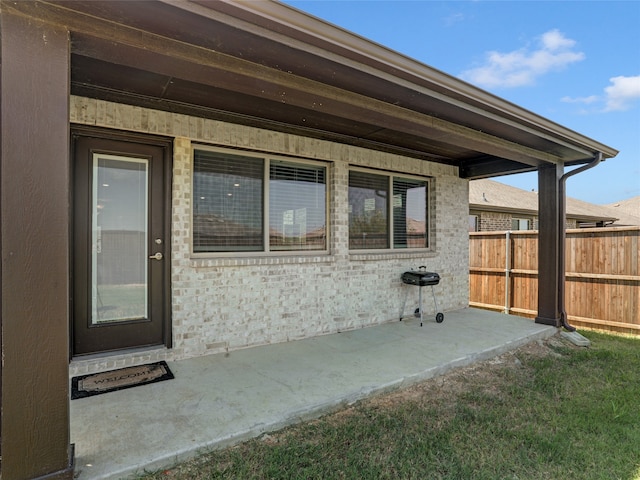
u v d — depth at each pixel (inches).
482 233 301.0
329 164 189.5
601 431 107.0
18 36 68.0
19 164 68.4
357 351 156.7
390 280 211.2
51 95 70.9
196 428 93.4
